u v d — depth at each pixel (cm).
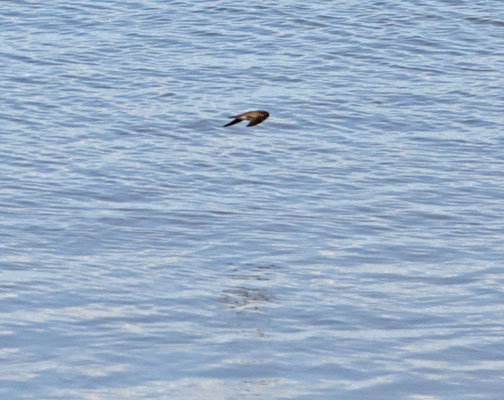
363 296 2675
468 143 3912
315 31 5206
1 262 2811
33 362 2280
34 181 3456
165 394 2162
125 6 5597
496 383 2236
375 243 3034
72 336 2403
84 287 2670
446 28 5278
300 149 3847
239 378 2236
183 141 3912
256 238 3055
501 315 2570
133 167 3628
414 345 2405
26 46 4947
